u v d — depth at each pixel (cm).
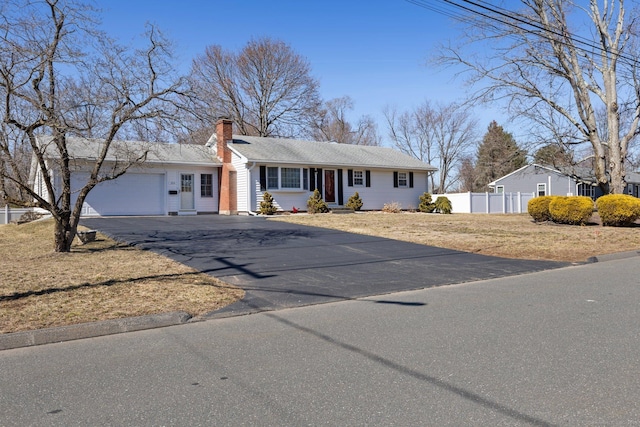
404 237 1544
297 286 870
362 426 335
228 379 431
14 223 2022
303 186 2558
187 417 354
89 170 2089
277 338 563
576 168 3984
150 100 1157
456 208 3219
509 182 4453
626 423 334
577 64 2364
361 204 2702
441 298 783
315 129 4791
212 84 4038
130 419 353
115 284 834
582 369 438
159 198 2338
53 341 568
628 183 4569
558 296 778
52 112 1031
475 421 339
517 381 412
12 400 392
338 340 549
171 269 982
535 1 2280
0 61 994
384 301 768
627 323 598
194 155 2434
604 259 1248
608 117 2331
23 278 875
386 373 438
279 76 4431
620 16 2245
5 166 1138
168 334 592
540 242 1487
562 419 340
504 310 684
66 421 352
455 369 445
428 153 5459
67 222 1197
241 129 4419
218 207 2528
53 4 1057
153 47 1157
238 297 779
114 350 530
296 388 406
